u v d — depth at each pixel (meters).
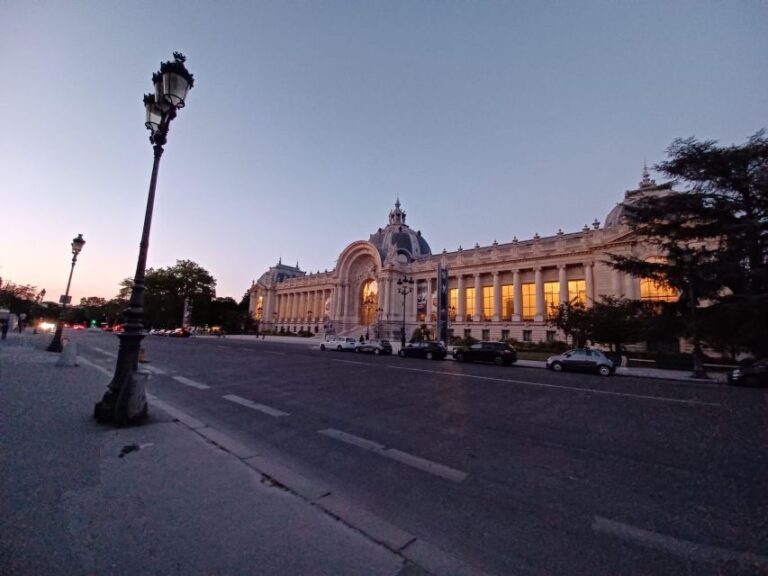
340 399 11.11
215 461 5.39
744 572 3.30
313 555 3.24
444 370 21.03
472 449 6.71
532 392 13.39
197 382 13.82
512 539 3.78
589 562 3.41
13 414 7.26
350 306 79.50
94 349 28.02
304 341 64.75
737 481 5.44
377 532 3.72
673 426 8.62
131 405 7.11
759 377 18.72
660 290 41.38
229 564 3.02
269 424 8.08
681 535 3.93
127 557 3.04
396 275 69.38
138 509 3.87
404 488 4.98
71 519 3.60
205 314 102.00
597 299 46.16
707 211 26.75
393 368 21.20
